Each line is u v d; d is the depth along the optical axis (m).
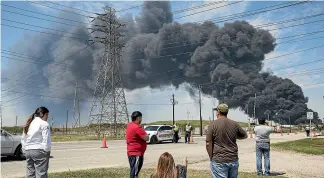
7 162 17.09
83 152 23.41
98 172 12.83
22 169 14.20
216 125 6.75
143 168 14.38
